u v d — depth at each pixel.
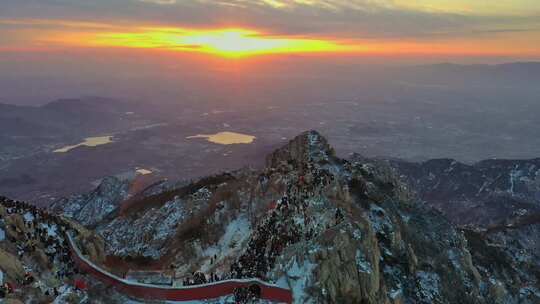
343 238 76.31
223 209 119.69
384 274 90.12
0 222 74.69
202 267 98.44
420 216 124.25
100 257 89.62
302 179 104.19
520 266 143.12
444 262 108.94
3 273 64.69
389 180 131.62
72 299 67.12
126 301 72.81
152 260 117.75
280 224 89.19
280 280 74.56
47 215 87.81
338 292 72.62
